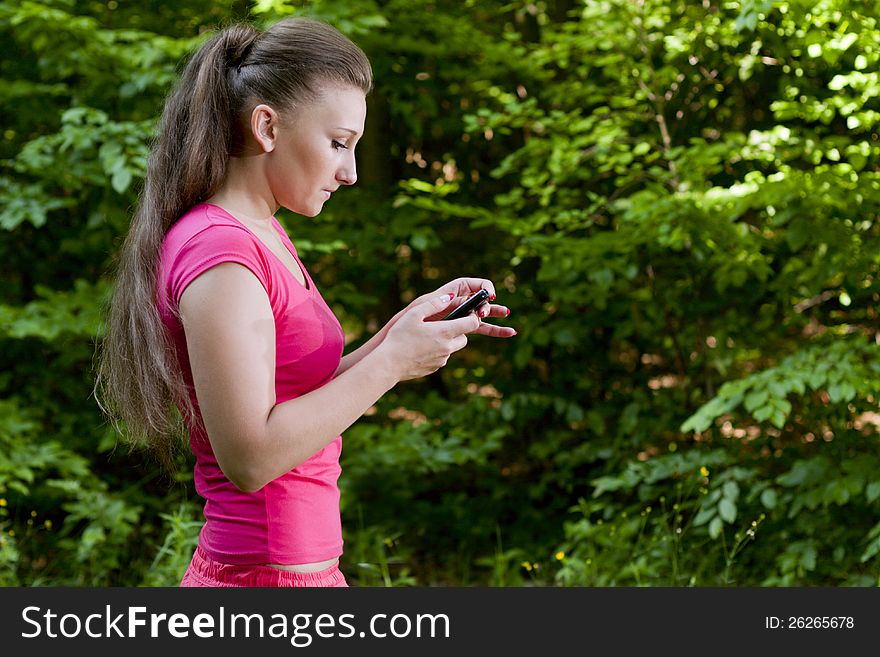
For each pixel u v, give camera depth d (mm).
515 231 6840
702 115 7355
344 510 7406
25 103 7656
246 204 2373
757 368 7879
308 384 2348
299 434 2135
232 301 2123
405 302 9336
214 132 2334
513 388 7871
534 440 8023
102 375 2705
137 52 7188
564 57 7523
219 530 2381
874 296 6895
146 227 2346
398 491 7492
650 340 7730
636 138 7320
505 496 7941
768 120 7238
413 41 7582
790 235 5965
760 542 6586
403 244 8648
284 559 2346
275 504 2340
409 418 8461
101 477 7973
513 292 8047
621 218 6648
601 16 7051
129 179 6375
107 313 2656
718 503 6531
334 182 2391
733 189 6156
